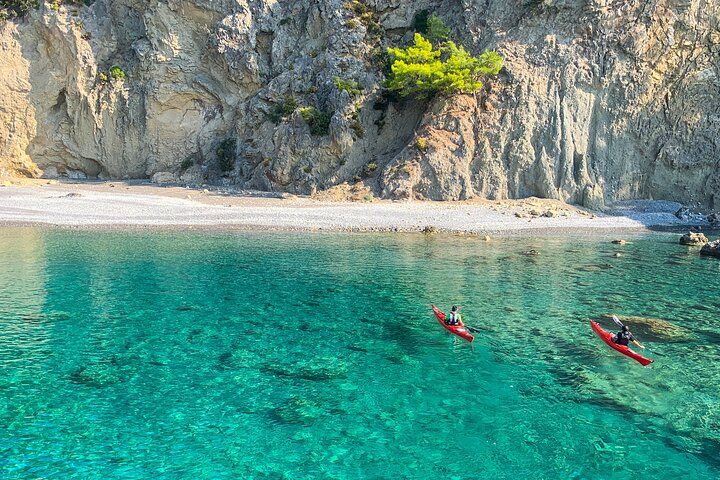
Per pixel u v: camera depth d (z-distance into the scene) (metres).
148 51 66.25
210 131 68.06
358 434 12.43
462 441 12.20
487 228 42.44
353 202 51.56
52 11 66.06
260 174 59.34
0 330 18.56
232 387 14.71
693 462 11.46
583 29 54.66
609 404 13.98
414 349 17.70
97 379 14.99
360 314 21.30
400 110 58.31
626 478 10.86
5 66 65.38
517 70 54.38
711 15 53.03
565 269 29.36
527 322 20.45
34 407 13.33
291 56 65.19
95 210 44.50
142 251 31.94
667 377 15.58
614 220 47.84
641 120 54.69
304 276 27.05
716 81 53.88
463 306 22.47
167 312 21.00
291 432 12.47
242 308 21.75
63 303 21.75
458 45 58.66
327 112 58.41
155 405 13.60
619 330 19.47
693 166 54.38
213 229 39.88
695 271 29.14
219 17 66.25
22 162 66.69
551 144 53.16
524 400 14.16
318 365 16.31
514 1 57.03
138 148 69.06
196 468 11.02
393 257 31.84
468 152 52.94
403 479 10.75
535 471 11.08
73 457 11.28
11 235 35.62
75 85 67.06
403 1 62.41
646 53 53.62
